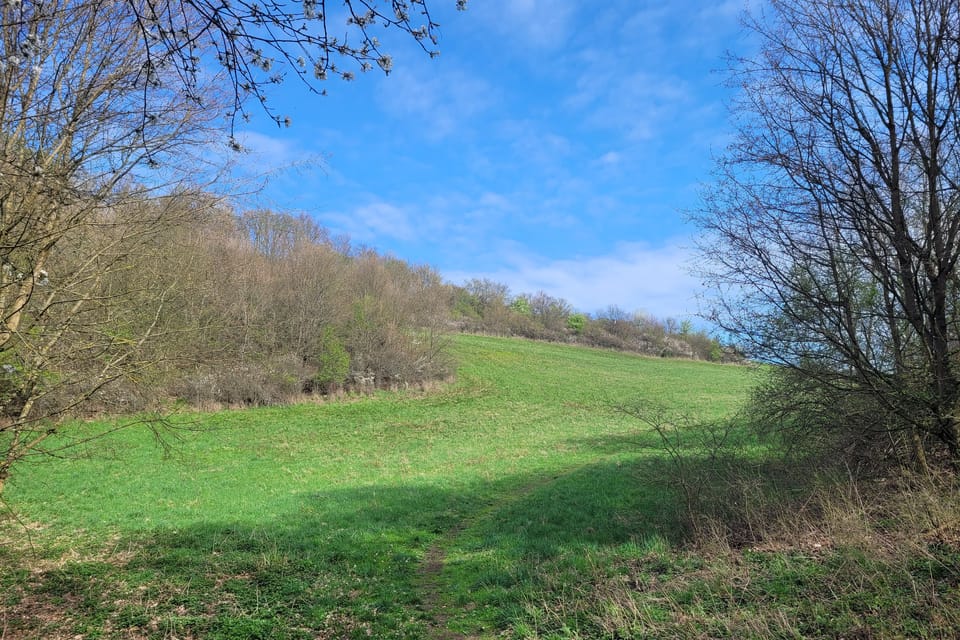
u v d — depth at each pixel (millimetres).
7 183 5512
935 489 7566
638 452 21859
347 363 41125
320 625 7172
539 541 10531
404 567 9680
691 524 9477
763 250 8930
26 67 4805
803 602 5832
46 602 7926
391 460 22875
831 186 8469
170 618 7293
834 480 8891
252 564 9680
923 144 8375
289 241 37938
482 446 26203
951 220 8031
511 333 90312
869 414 8992
